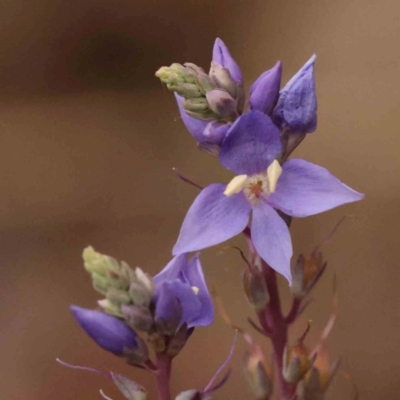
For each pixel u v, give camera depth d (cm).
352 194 19
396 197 28
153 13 28
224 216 19
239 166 19
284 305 26
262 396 20
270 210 19
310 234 28
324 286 28
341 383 27
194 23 28
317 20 28
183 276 19
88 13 28
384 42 28
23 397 28
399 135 28
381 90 28
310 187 19
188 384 27
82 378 28
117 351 19
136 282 19
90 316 18
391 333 27
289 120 19
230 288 27
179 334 19
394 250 28
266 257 19
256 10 28
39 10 28
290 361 19
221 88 19
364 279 28
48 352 28
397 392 27
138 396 19
